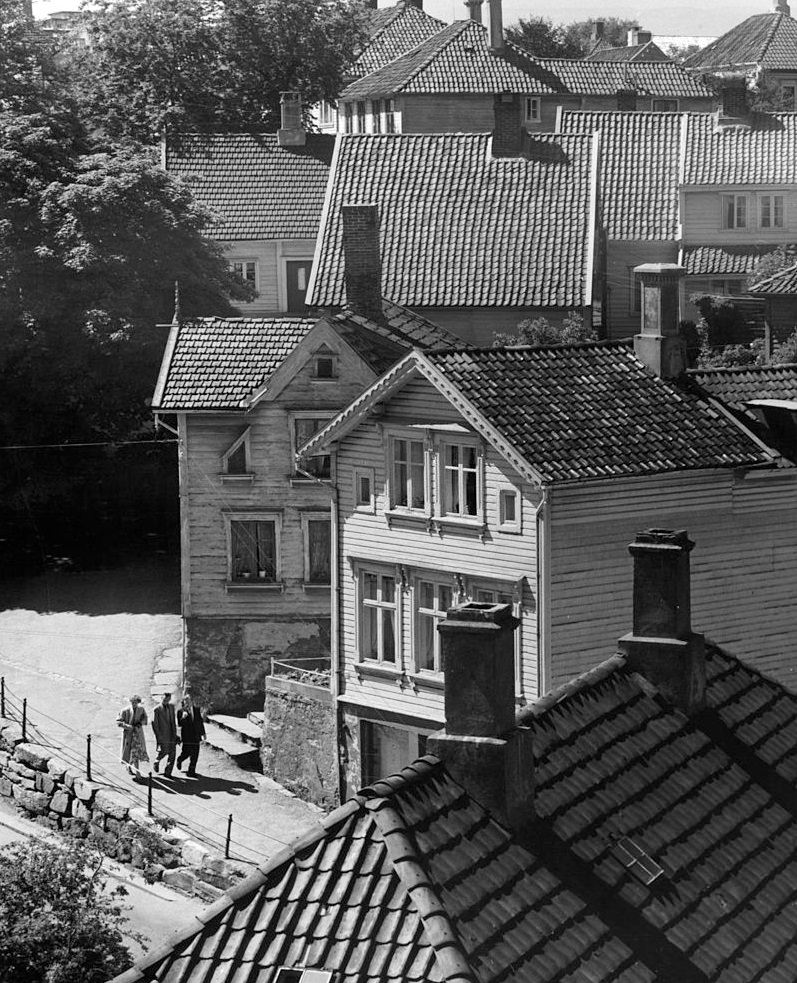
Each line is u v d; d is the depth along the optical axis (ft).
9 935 104.78
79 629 177.68
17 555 199.72
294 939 58.80
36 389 198.90
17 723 153.07
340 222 224.53
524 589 123.44
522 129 231.09
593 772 68.85
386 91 335.06
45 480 206.69
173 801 140.67
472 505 127.54
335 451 136.98
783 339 214.69
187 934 59.98
